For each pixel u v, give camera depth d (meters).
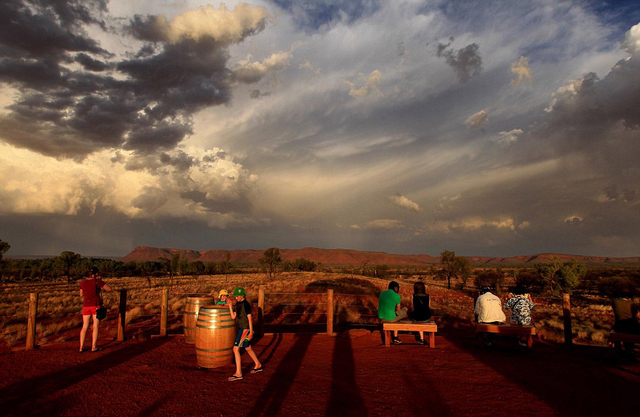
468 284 51.28
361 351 9.09
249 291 28.92
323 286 33.88
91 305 9.02
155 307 20.28
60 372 7.12
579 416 5.01
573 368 7.42
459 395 5.92
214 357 7.57
